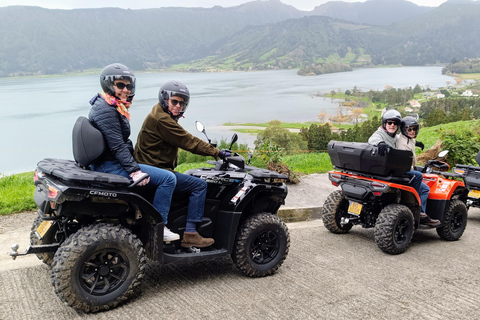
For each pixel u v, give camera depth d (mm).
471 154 13000
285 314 3615
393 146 5746
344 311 3744
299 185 9789
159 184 3750
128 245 3471
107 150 3598
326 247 5711
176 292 3930
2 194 7223
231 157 4293
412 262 5293
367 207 6020
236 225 4234
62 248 3244
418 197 5848
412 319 3672
